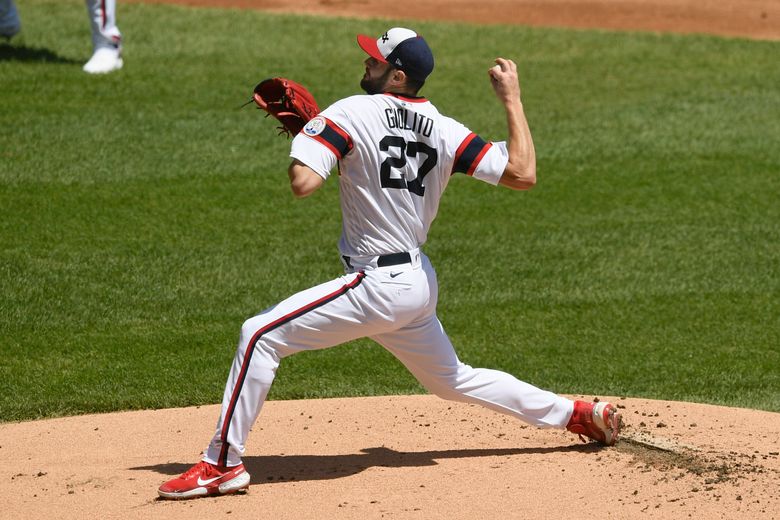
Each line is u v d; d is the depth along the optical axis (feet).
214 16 226.79
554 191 143.43
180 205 132.36
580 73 200.64
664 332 101.71
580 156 156.46
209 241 122.21
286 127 58.80
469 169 57.21
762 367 92.99
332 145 54.24
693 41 227.81
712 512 53.52
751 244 126.31
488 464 61.52
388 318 56.39
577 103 181.57
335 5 249.14
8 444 69.41
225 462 56.44
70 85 174.40
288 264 116.47
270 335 55.72
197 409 78.23
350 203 56.29
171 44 203.21
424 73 56.70
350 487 57.98
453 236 126.93
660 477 58.59
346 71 192.03
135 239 121.29
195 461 64.34
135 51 196.75
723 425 70.59
